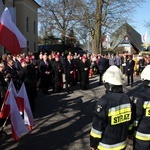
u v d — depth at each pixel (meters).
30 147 5.97
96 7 27.28
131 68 15.78
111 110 3.37
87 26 27.98
